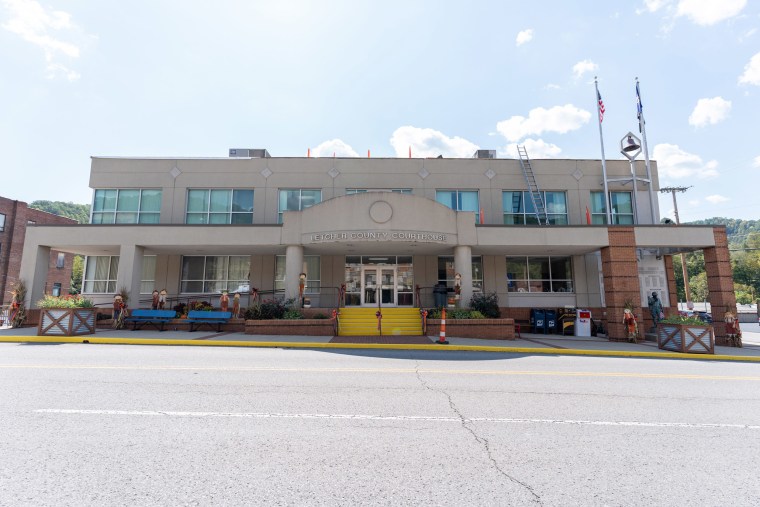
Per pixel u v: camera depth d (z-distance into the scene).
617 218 22.34
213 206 21.83
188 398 6.14
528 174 22.42
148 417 5.19
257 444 4.36
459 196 22.20
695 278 84.00
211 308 18.47
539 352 13.06
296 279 17.61
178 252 20.77
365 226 16.89
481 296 18.59
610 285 17.78
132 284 17.69
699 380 8.57
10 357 9.75
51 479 3.45
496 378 8.24
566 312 20.09
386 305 21.14
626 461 4.14
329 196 21.84
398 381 7.74
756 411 6.09
